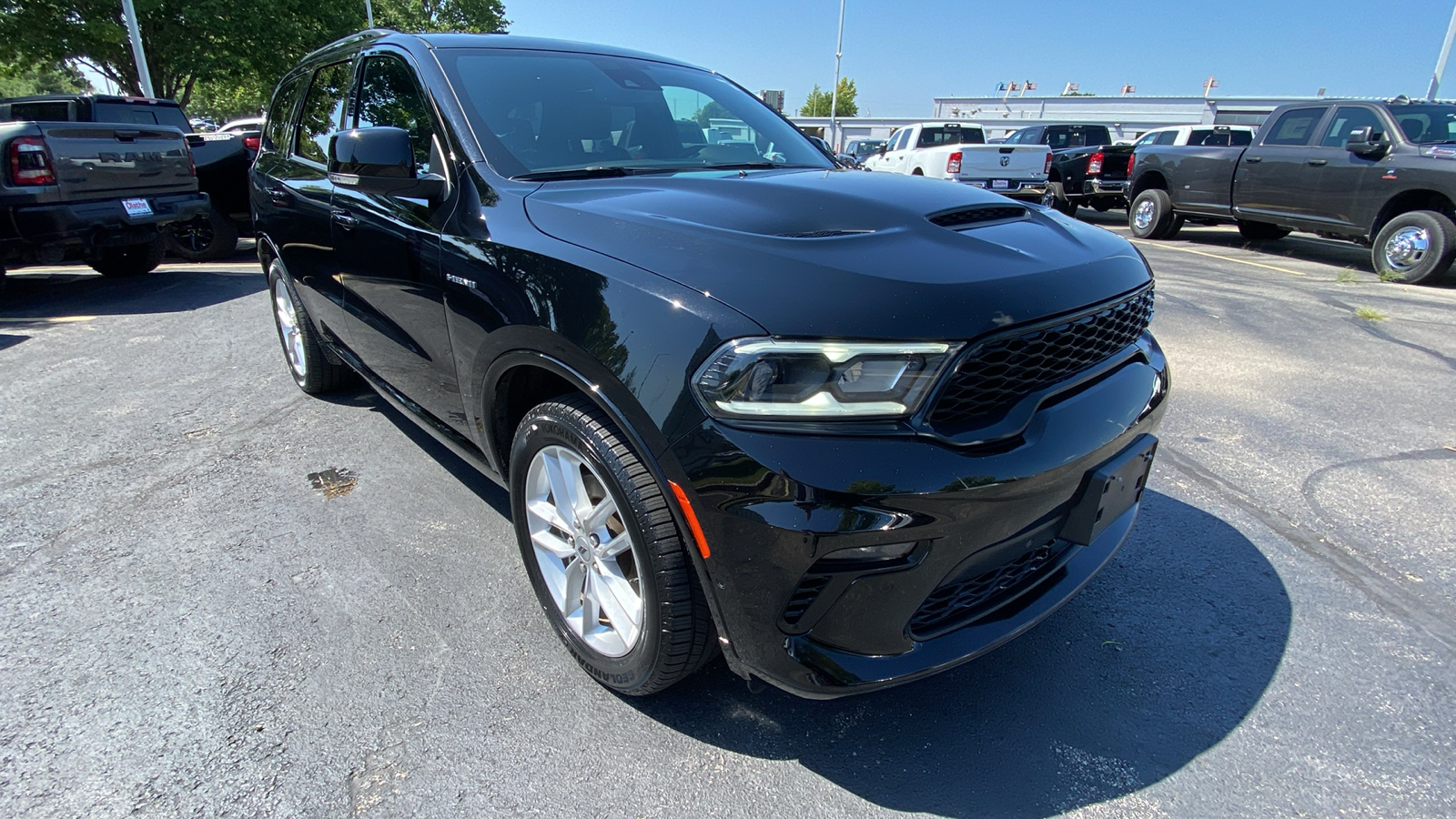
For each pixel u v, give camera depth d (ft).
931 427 5.08
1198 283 25.94
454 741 6.31
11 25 55.47
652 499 5.66
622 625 6.47
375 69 10.02
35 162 19.22
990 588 5.94
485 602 8.11
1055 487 5.59
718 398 5.06
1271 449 12.14
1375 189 27.71
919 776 6.04
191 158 24.82
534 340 6.31
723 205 6.61
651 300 5.51
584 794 5.84
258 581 8.46
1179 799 5.85
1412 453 11.96
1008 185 42.86
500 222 7.08
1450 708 6.76
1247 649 7.54
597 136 8.90
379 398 14.23
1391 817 5.69
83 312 20.95
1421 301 23.22
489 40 9.71
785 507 4.90
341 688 6.86
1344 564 8.98
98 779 5.87
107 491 10.52
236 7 61.62
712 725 6.52
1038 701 6.84
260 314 20.75
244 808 5.64
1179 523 9.88
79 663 7.12
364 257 9.30
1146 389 6.72
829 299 5.06
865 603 5.22
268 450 11.91
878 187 7.45
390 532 9.50
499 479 7.97
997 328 5.21
